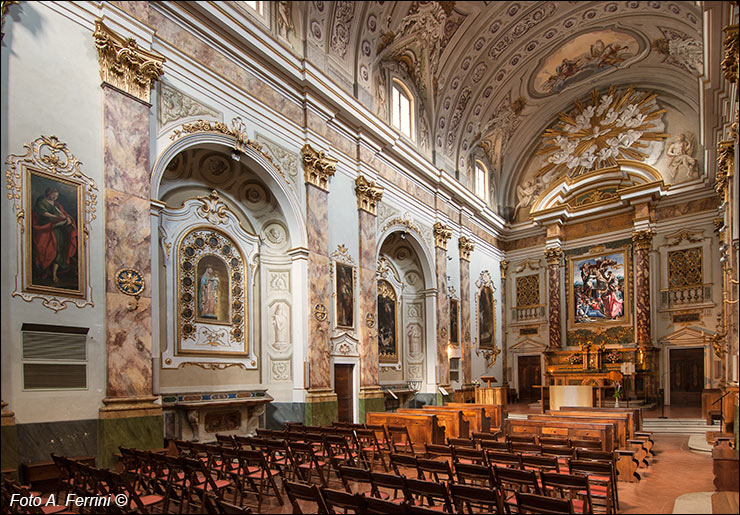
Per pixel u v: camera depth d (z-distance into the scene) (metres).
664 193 20.30
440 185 18.84
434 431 9.65
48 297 7.10
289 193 11.96
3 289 6.60
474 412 11.99
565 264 22.97
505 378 23.69
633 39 19.00
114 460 7.43
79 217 7.58
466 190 20.50
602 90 22.62
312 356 11.87
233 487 6.49
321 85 12.83
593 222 22.39
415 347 17.80
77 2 7.95
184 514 5.69
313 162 12.59
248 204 12.10
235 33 10.71
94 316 7.62
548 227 23.22
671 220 20.30
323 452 7.88
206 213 10.93
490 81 20.23
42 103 7.32
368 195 14.64
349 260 13.76
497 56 19.28
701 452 10.50
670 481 7.75
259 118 11.40
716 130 14.54
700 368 19.06
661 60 19.56
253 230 12.10
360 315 13.91
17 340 6.73
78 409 7.26
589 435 8.43
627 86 21.89
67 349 7.25
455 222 20.25
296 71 12.23
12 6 7.09
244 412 10.96
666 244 20.27
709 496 6.49
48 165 7.29
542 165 24.39
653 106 21.33
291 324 12.02
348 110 13.80
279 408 11.74
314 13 13.18
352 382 13.44
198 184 10.94
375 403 13.79
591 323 21.80
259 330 11.79
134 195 8.33
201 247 10.70
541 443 7.39
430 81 18.11
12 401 6.59
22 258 6.88
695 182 19.50
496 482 5.41
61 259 7.31
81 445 7.23
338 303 13.10
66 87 7.65
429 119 18.77
